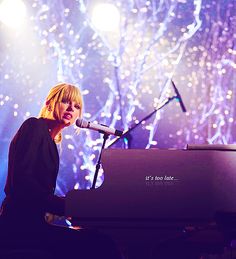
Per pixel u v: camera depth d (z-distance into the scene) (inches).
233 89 422.0
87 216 128.8
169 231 131.8
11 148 141.6
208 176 130.1
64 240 136.2
